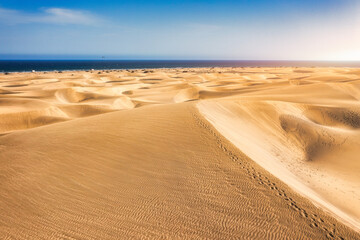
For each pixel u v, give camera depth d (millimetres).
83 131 11703
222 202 6648
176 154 9117
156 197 7047
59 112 27797
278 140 15359
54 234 5887
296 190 7129
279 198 6648
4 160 9547
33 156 9617
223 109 17578
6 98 30203
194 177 7773
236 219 6070
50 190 7543
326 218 5996
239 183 7348
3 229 6074
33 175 8336
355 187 10047
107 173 8305
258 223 5902
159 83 62094
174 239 5629
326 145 15258
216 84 57219
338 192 9297
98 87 45656
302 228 5688
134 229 5961
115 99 33469
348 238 5473
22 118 24562
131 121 12492
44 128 13555
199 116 12711
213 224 5973
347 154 13992
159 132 10922
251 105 19734
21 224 6238
